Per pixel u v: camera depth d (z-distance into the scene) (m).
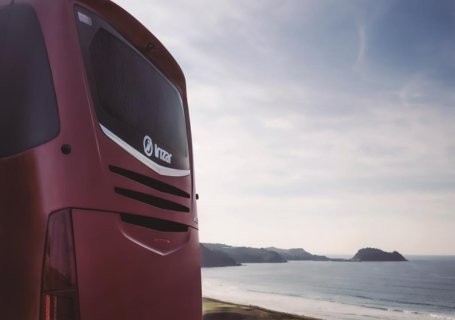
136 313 2.64
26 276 2.18
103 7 2.89
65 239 2.28
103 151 2.58
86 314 2.29
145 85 3.21
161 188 3.14
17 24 2.62
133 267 2.65
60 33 2.56
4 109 2.46
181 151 3.63
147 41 3.26
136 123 2.96
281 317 44.56
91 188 2.46
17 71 2.52
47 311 2.16
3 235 2.26
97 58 2.73
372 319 121.38
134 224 2.75
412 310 169.88
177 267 3.19
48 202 2.27
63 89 2.48
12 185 2.30
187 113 3.98
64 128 2.42
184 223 3.45
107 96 2.73
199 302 3.52
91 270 2.36
